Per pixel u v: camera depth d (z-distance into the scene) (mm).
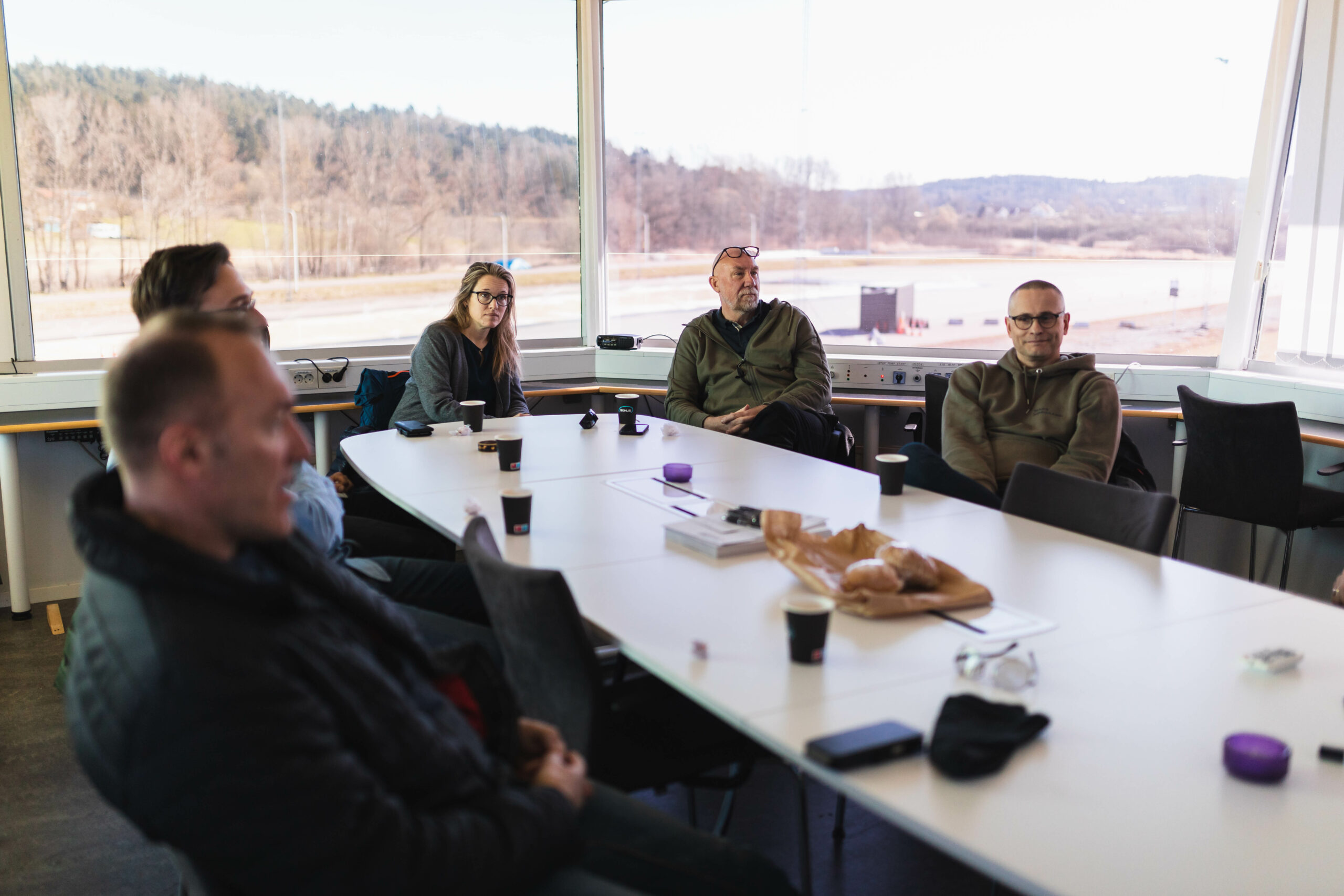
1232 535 3912
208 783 846
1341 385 3695
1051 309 3148
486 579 1553
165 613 870
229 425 959
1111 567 1842
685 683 1304
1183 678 1338
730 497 2381
